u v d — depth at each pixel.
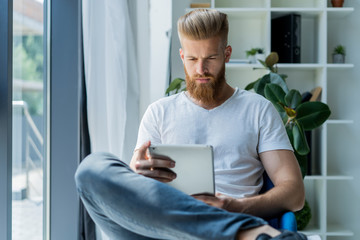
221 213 1.03
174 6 2.94
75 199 2.30
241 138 1.49
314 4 3.01
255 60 2.80
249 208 1.23
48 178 2.32
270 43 2.77
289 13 2.86
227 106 1.53
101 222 1.25
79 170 1.17
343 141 2.99
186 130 1.52
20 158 2.08
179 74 2.94
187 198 1.07
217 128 1.51
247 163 1.50
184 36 1.49
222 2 3.01
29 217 2.16
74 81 2.31
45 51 2.32
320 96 2.83
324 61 2.76
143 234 1.15
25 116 2.12
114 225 1.22
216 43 1.48
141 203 1.06
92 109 2.16
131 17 2.57
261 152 1.49
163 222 1.05
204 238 1.00
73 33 2.31
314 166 2.96
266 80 2.33
